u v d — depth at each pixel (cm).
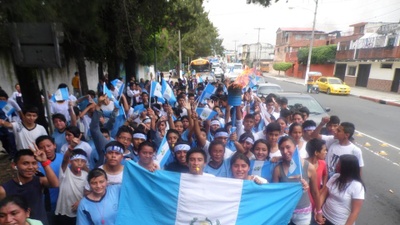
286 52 5341
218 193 318
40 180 309
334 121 498
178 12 1386
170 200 317
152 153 344
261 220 316
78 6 536
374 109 1694
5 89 1045
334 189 331
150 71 3588
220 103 800
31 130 480
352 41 3192
